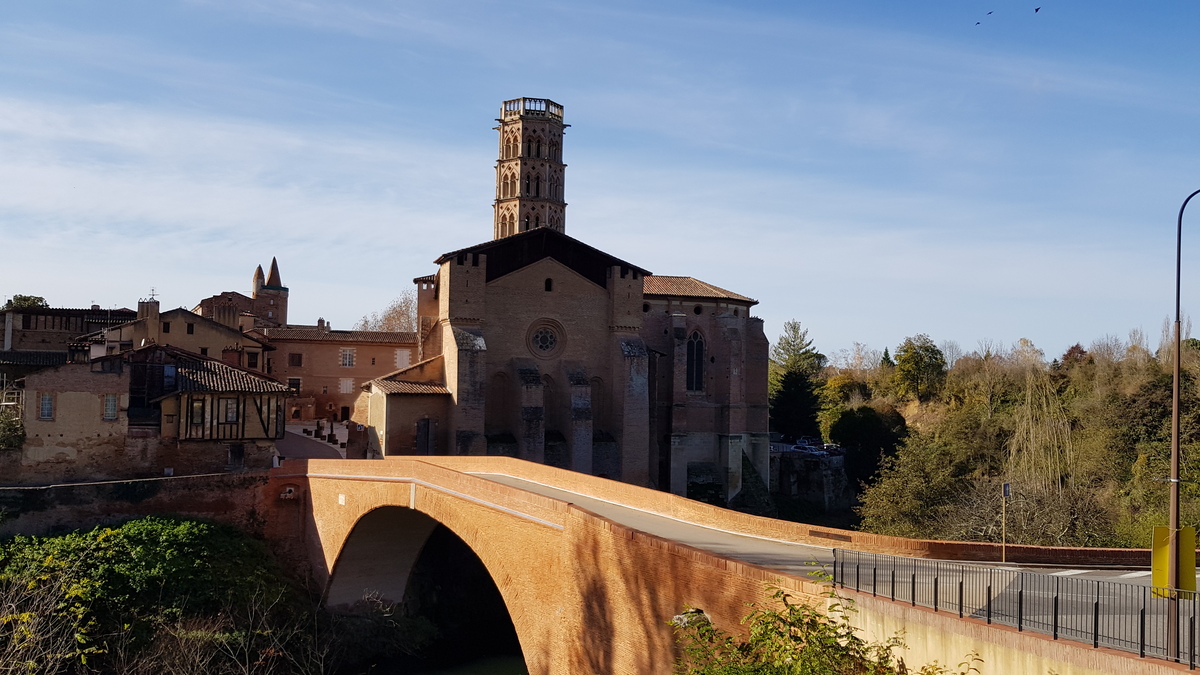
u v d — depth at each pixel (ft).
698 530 104.94
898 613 59.36
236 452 197.88
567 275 238.48
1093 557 93.50
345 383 297.74
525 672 169.37
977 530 173.58
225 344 257.75
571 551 97.19
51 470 184.14
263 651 148.25
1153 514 180.86
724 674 62.59
